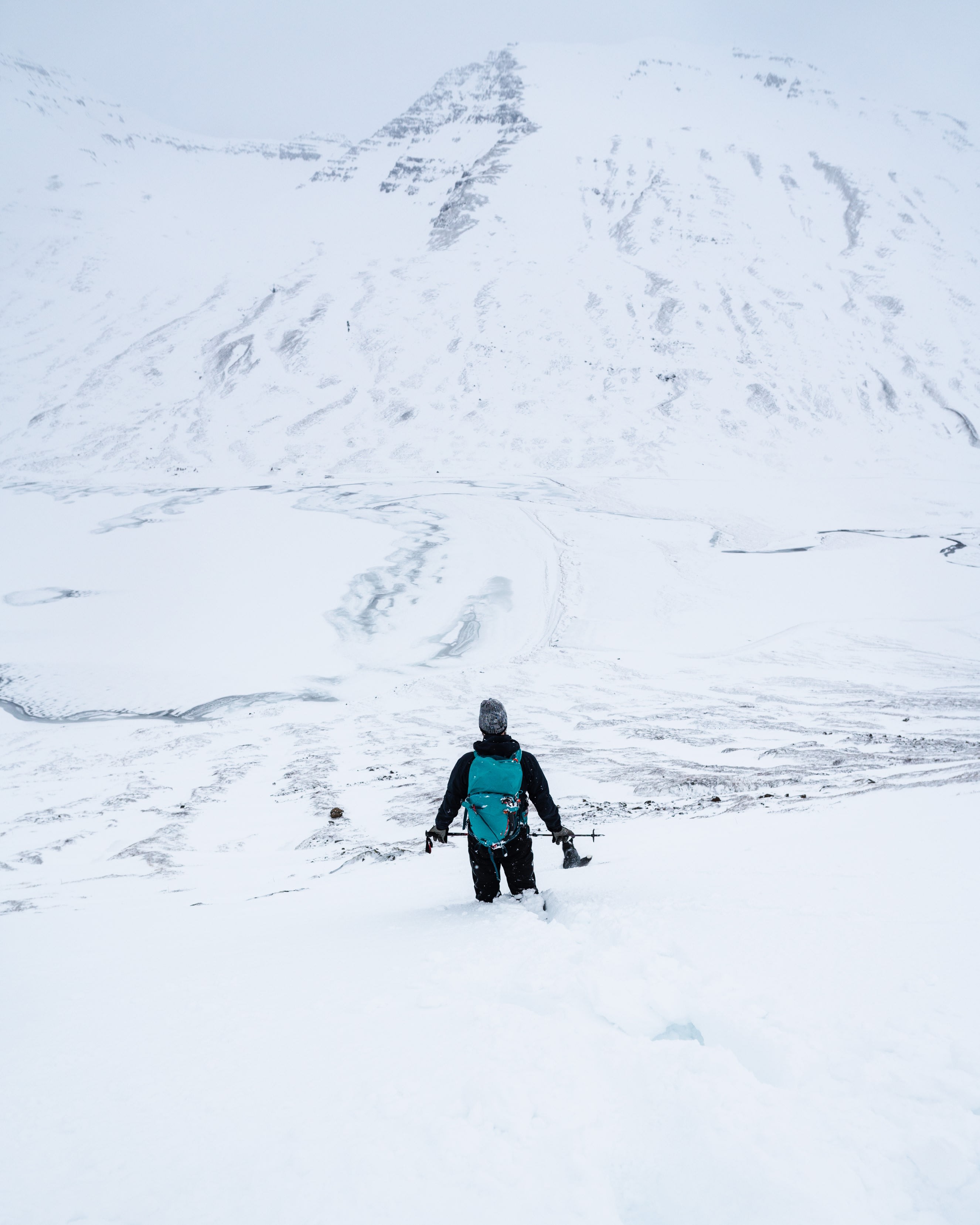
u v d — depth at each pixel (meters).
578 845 7.29
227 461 106.94
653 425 109.94
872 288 151.25
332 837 12.51
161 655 48.69
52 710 40.31
